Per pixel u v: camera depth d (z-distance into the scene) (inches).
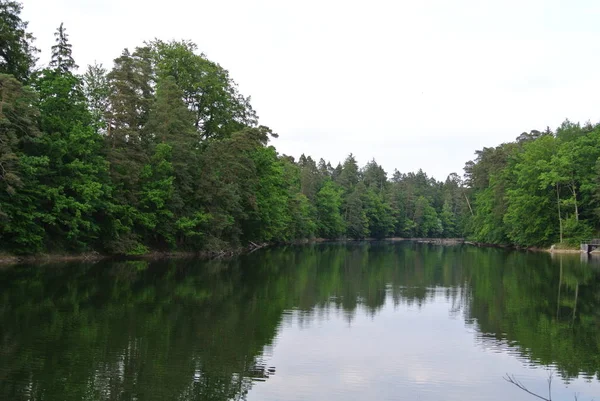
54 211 1386.6
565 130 3046.3
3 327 639.8
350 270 1545.3
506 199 3011.8
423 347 620.1
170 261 1630.2
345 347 611.5
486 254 2500.0
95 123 1571.1
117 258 1630.2
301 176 4330.7
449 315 826.8
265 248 2696.9
